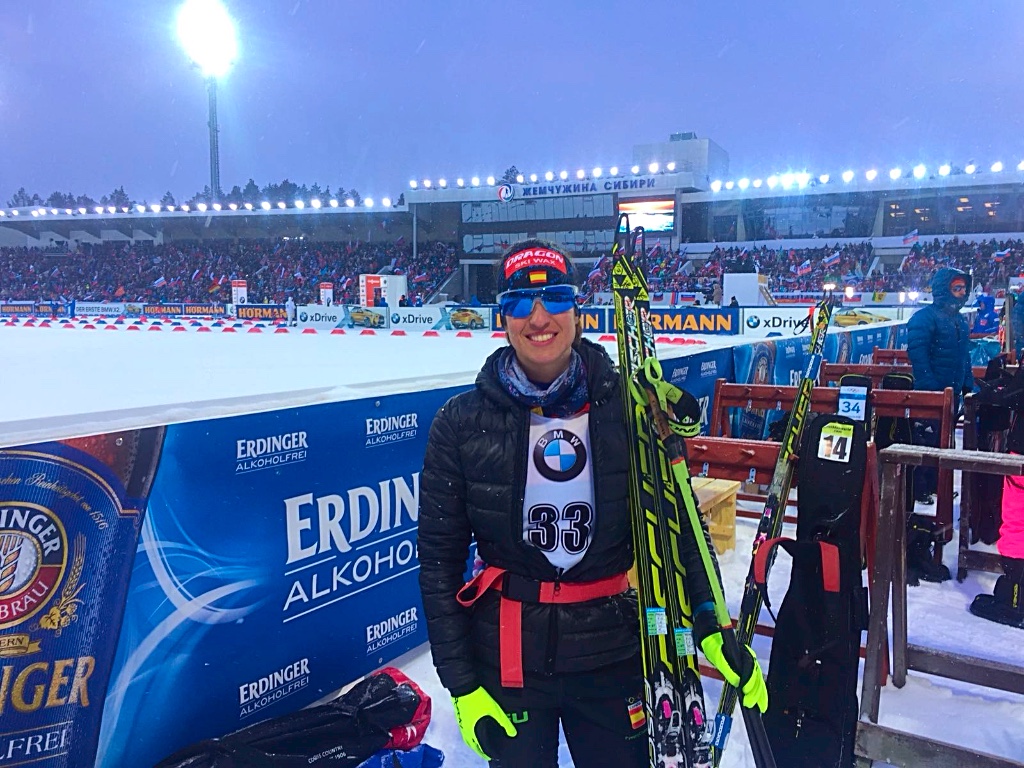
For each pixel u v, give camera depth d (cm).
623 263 150
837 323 1516
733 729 238
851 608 211
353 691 232
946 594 362
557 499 145
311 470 247
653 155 3541
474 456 147
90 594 181
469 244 3666
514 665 146
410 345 1459
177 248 3953
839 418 218
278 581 236
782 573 393
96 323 2366
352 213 3753
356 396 268
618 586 151
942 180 2823
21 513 167
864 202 3086
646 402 144
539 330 139
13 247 4231
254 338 1695
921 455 222
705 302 2120
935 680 275
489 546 151
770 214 3291
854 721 212
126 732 192
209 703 215
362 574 272
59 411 547
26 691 171
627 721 151
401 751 224
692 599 138
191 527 206
